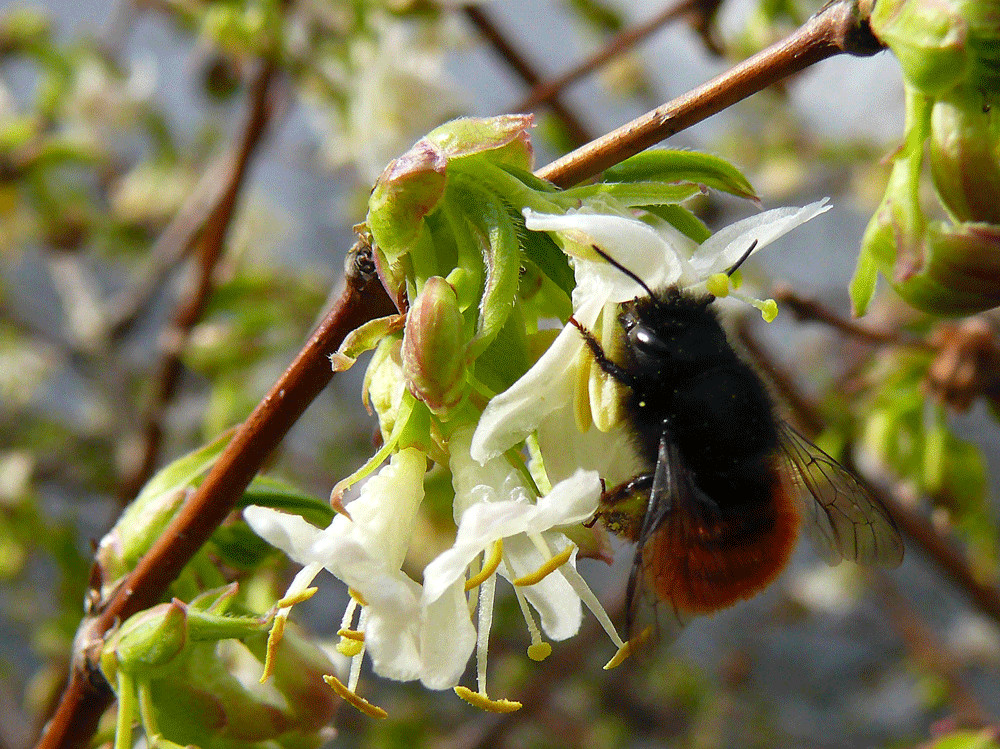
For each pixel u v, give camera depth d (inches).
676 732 11.7
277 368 8.3
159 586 4.3
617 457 4.1
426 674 3.7
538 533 3.8
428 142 3.8
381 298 4.0
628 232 3.7
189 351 7.1
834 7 3.9
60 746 4.3
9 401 10.1
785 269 12.8
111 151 10.1
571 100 9.6
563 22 12.4
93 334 9.3
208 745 4.3
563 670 9.2
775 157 10.6
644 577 4.1
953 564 6.1
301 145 11.4
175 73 11.4
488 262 3.8
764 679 13.7
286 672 4.4
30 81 9.7
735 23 6.9
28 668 10.8
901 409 5.5
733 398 4.2
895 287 3.9
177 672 4.2
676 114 3.9
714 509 4.2
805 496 4.5
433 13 7.1
